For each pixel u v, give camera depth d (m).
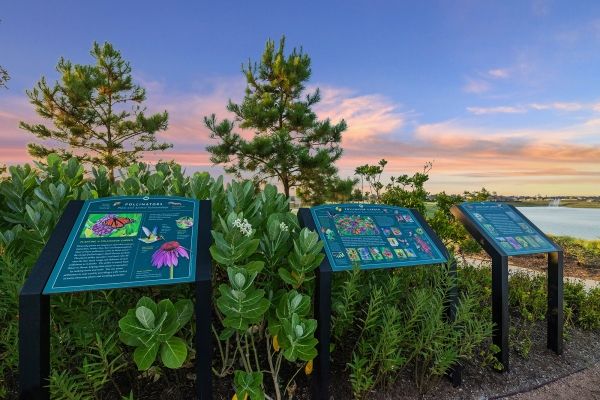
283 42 15.43
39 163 3.11
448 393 2.37
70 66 16.52
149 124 17.05
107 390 2.02
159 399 1.99
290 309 1.83
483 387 2.50
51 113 16.80
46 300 1.59
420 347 2.24
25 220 2.13
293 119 14.55
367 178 4.32
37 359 1.51
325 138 15.27
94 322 1.89
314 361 2.03
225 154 13.91
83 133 17.14
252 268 1.80
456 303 2.47
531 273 5.23
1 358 2.01
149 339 1.53
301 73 15.09
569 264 6.64
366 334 2.48
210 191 2.59
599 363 2.99
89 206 1.97
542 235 3.20
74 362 2.06
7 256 1.95
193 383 2.12
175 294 2.21
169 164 3.95
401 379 2.40
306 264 1.92
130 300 2.15
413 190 4.15
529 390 2.54
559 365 2.90
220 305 1.69
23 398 1.50
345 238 2.39
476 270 4.21
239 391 1.74
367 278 2.69
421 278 2.90
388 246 2.46
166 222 1.95
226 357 2.17
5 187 2.57
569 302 4.09
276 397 2.09
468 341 2.45
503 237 2.97
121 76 17.50
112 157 16.70
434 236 2.72
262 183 14.88
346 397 2.17
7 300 1.95
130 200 2.05
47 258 1.67
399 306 2.78
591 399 2.49
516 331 3.41
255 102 15.04
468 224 3.08
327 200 15.04
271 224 2.07
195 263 1.76
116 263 1.70
